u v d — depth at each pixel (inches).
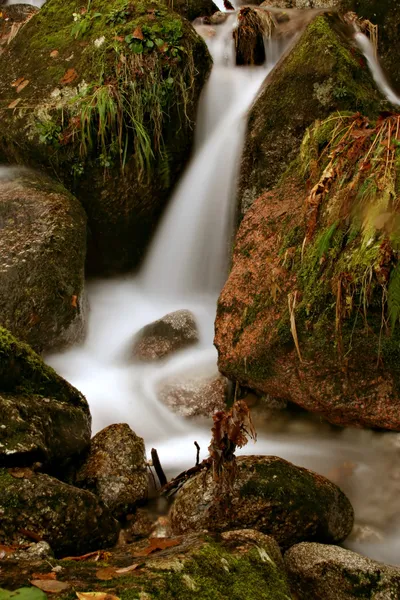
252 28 269.4
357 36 264.5
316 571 120.4
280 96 235.9
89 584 90.2
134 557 103.7
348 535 140.8
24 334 199.5
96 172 239.0
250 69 273.4
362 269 148.1
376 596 117.0
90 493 127.1
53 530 118.3
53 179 243.8
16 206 223.9
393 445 161.9
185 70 242.5
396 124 167.5
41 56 259.1
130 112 233.9
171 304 246.2
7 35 311.4
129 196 245.0
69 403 153.5
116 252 255.6
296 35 276.1
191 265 247.9
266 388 174.1
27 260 204.5
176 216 252.4
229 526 131.3
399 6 269.6
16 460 126.0
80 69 243.6
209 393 186.9
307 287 162.1
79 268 215.5
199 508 133.3
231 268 199.6
